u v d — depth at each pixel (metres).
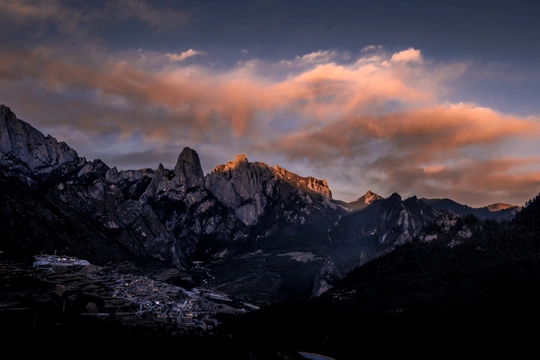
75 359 163.88
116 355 174.38
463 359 176.00
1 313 194.75
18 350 160.88
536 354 167.12
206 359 188.62
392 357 192.12
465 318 194.38
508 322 184.00
